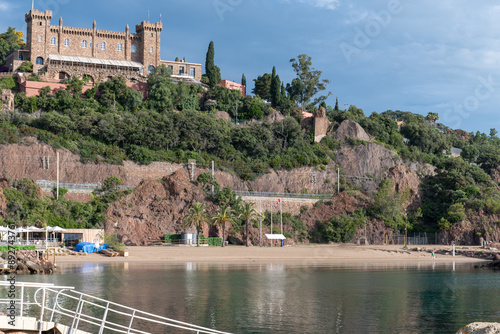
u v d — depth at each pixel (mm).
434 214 150000
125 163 128375
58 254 94562
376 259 113875
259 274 78750
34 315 43125
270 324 43062
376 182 160000
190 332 39594
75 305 48688
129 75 160750
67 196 116375
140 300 53156
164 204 120312
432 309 51406
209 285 65125
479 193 154250
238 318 45281
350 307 51844
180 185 123562
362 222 136250
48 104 137625
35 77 146125
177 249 108250
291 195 143375
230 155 144500
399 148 174625
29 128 122688
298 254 112875
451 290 64688
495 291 64062
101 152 127750
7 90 136375
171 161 133500
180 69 176875
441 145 190750
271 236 120438
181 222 119500
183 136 142375
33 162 118125
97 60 161500
